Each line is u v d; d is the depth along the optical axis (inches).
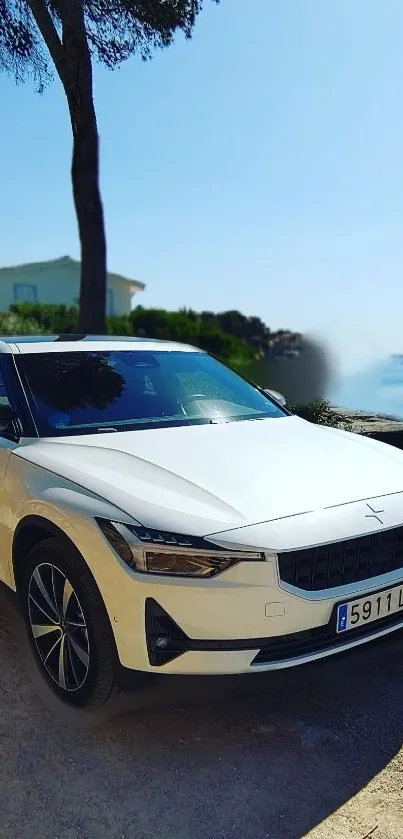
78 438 134.0
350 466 127.3
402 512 111.9
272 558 97.0
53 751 103.3
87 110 394.9
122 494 106.1
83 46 380.8
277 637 98.0
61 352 160.6
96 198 414.3
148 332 917.8
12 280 1202.6
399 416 361.4
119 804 92.2
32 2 373.7
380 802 92.6
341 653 103.3
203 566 96.2
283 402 181.8
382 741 106.6
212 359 189.3
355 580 104.9
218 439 138.3
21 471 124.0
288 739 107.1
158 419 149.1
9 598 132.1
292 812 90.7
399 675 127.4
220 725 110.9
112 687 103.0
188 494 107.9
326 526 103.2
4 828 87.4
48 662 115.7
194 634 96.8
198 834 86.7
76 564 105.2
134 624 98.1
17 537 122.7
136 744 105.5
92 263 422.6
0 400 146.4
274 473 119.5
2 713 112.7
